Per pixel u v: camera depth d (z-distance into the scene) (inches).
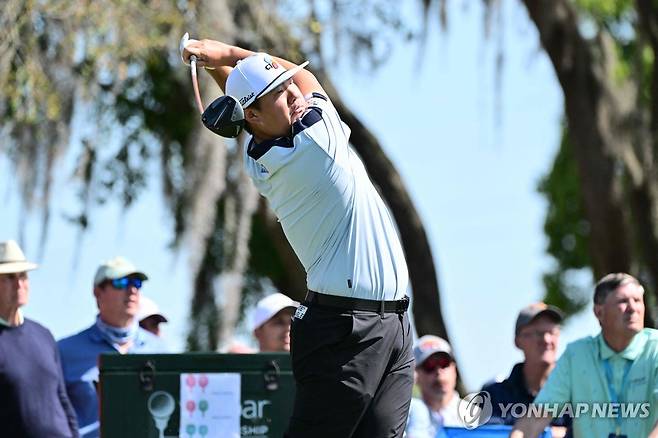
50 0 2060.8
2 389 1129.4
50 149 2127.2
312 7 2331.4
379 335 779.4
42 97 2034.9
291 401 984.9
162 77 2583.7
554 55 2449.6
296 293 2630.4
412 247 2738.7
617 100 2480.3
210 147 2116.1
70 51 2086.6
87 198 2429.9
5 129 2123.5
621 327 997.2
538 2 2427.4
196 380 976.3
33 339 1154.0
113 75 2208.4
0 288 1142.3
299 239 787.4
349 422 784.9
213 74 852.6
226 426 975.0
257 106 767.1
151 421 968.9
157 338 1375.5
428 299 2728.8
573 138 2459.4
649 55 2977.4
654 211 2454.5
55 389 1157.1
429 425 1204.5
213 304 2522.1
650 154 2440.9
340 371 776.9
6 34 2034.9
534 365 1145.4
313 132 767.1
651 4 2422.5
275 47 2234.3
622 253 2454.5
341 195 772.0
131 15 2098.9
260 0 2234.3
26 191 2126.0
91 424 1203.2
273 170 772.6
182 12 2123.5
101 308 1225.4
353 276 773.3
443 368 1238.3
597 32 2529.5
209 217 2108.8
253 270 3068.4
